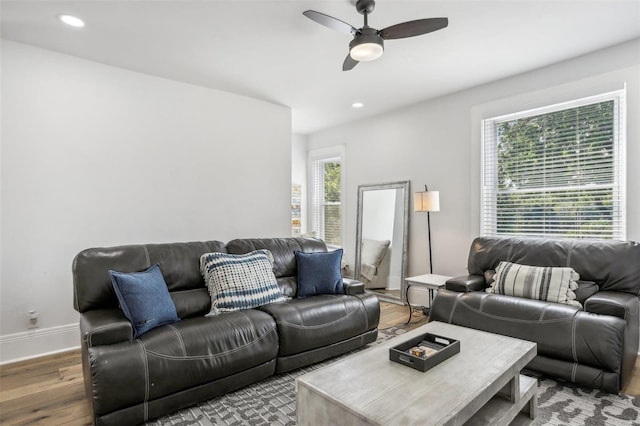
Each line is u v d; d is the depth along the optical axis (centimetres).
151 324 210
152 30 269
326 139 583
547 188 342
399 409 128
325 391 141
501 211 375
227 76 360
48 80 301
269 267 293
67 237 310
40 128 297
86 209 319
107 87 330
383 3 233
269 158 444
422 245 441
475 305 279
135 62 326
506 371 159
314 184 616
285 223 460
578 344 222
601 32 273
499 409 166
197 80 370
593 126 314
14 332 286
